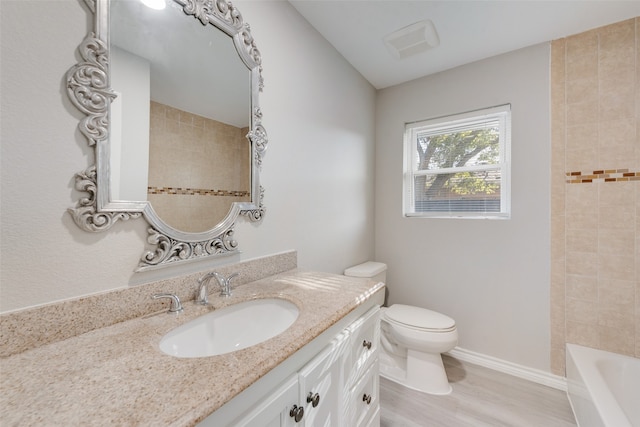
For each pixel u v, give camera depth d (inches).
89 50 29.6
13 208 25.5
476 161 82.4
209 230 42.8
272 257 53.9
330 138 73.1
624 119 62.2
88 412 17.9
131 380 21.3
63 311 28.1
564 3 57.4
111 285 32.3
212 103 43.3
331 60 72.8
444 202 88.0
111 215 31.8
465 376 73.0
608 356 61.7
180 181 39.2
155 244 36.5
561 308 68.7
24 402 18.8
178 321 33.0
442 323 66.7
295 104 60.3
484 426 56.1
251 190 49.9
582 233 66.4
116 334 29.4
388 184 95.8
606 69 63.9
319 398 31.5
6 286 25.2
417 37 69.2
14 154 25.5
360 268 81.9
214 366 23.3
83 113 29.5
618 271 62.9
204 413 18.5
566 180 68.0
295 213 60.9
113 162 32.0
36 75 26.5
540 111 70.9
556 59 69.2
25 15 25.8
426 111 88.6
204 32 42.2
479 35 68.2
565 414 59.3
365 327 43.8
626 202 62.1
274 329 40.6
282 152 56.9
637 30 61.2
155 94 36.3
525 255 73.0
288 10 58.3
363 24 64.9
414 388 67.6
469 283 80.9
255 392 23.8
